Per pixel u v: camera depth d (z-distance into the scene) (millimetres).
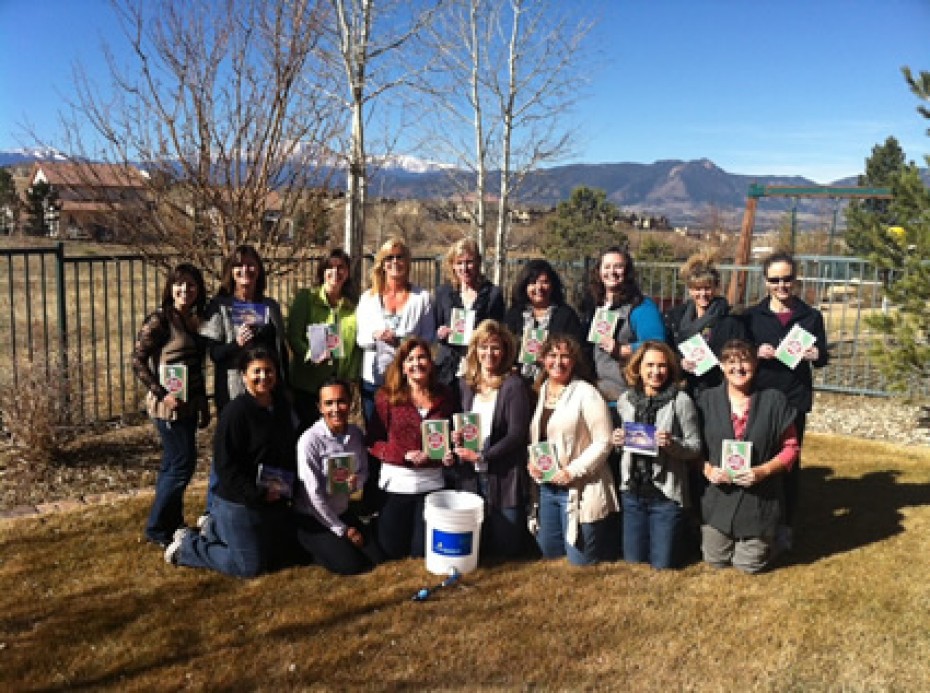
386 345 5074
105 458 6047
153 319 4441
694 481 4645
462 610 3871
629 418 4426
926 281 7039
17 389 5863
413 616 3797
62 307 6320
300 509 4426
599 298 5129
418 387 4602
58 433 5949
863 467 6465
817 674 3387
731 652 3549
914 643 3627
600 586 4195
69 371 6293
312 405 5012
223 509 4176
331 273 5125
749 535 4289
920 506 5480
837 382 9844
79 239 10047
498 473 4566
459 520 4195
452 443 4625
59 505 5180
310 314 5180
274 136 6406
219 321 4621
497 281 10672
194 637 3545
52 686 3148
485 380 4691
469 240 5238
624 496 4453
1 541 4562
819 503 5582
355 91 7117
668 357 4379
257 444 4207
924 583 4234
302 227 7043
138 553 4457
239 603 3893
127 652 3402
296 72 6340
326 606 3869
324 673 3283
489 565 4461
